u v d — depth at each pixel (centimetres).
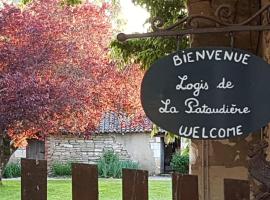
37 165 188
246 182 175
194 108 219
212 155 371
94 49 1434
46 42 1295
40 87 1241
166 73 221
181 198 177
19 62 1247
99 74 1410
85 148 2055
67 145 2058
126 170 180
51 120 1306
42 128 1291
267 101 219
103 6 1476
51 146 2050
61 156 2058
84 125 1455
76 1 659
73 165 184
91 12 1453
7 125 1244
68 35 1403
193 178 176
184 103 220
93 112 1454
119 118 1880
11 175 1880
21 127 1269
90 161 2048
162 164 2030
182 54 222
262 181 188
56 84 1289
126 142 2048
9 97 1215
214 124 220
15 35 1278
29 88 1223
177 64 221
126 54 601
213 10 380
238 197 175
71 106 1328
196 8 382
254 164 190
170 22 554
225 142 370
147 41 584
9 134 1302
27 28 1282
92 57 1406
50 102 1262
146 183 177
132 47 595
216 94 220
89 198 182
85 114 1416
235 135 218
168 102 220
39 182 188
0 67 1245
